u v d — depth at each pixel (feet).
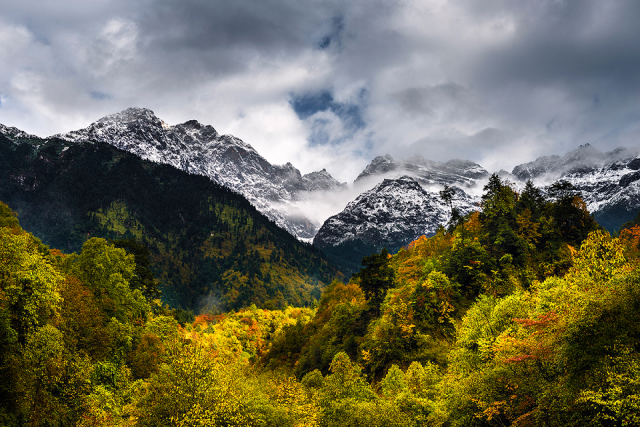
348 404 154.92
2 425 121.49
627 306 101.65
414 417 145.79
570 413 106.42
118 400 173.78
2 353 132.46
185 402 138.51
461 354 161.89
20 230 264.72
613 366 98.58
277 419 148.56
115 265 269.03
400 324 252.21
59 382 155.84
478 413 126.00
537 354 118.62
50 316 168.35
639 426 91.30
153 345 232.12
